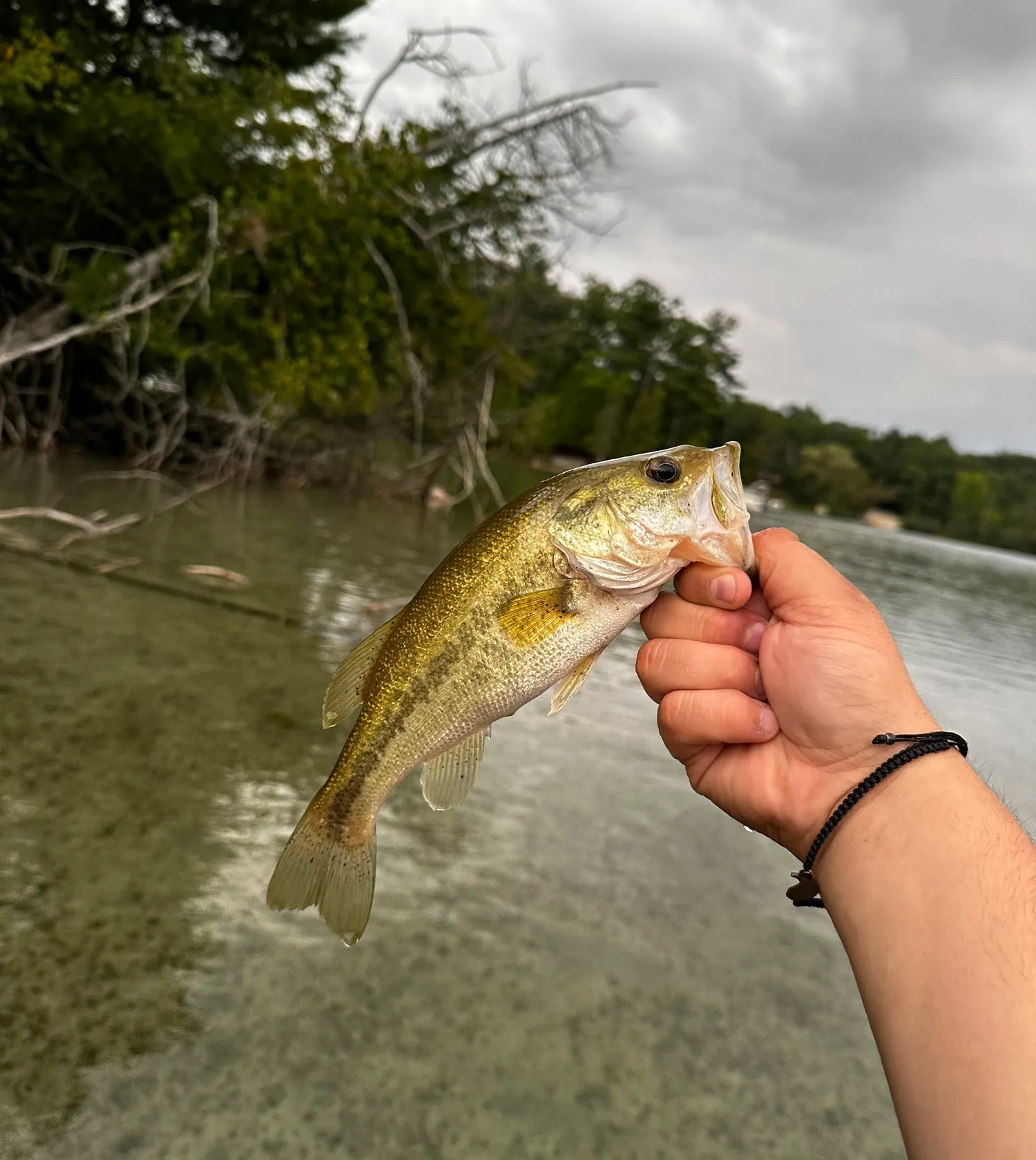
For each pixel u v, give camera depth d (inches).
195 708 41.5
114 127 116.2
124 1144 19.8
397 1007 24.8
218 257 118.0
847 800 12.5
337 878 18.9
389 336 151.7
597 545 17.5
